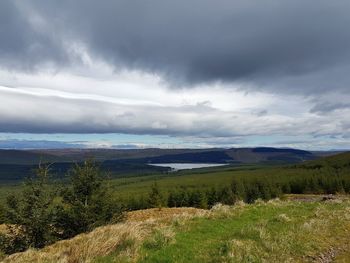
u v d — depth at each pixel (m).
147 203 82.75
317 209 20.61
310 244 13.39
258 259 11.31
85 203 25.06
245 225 16.08
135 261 10.93
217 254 11.61
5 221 24.88
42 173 24.91
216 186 128.75
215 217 17.81
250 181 145.38
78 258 11.50
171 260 11.05
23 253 13.62
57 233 24.67
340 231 15.77
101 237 12.80
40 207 23.95
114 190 26.81
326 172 142.62
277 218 17.05
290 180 122.56
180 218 17.25
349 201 26.78
